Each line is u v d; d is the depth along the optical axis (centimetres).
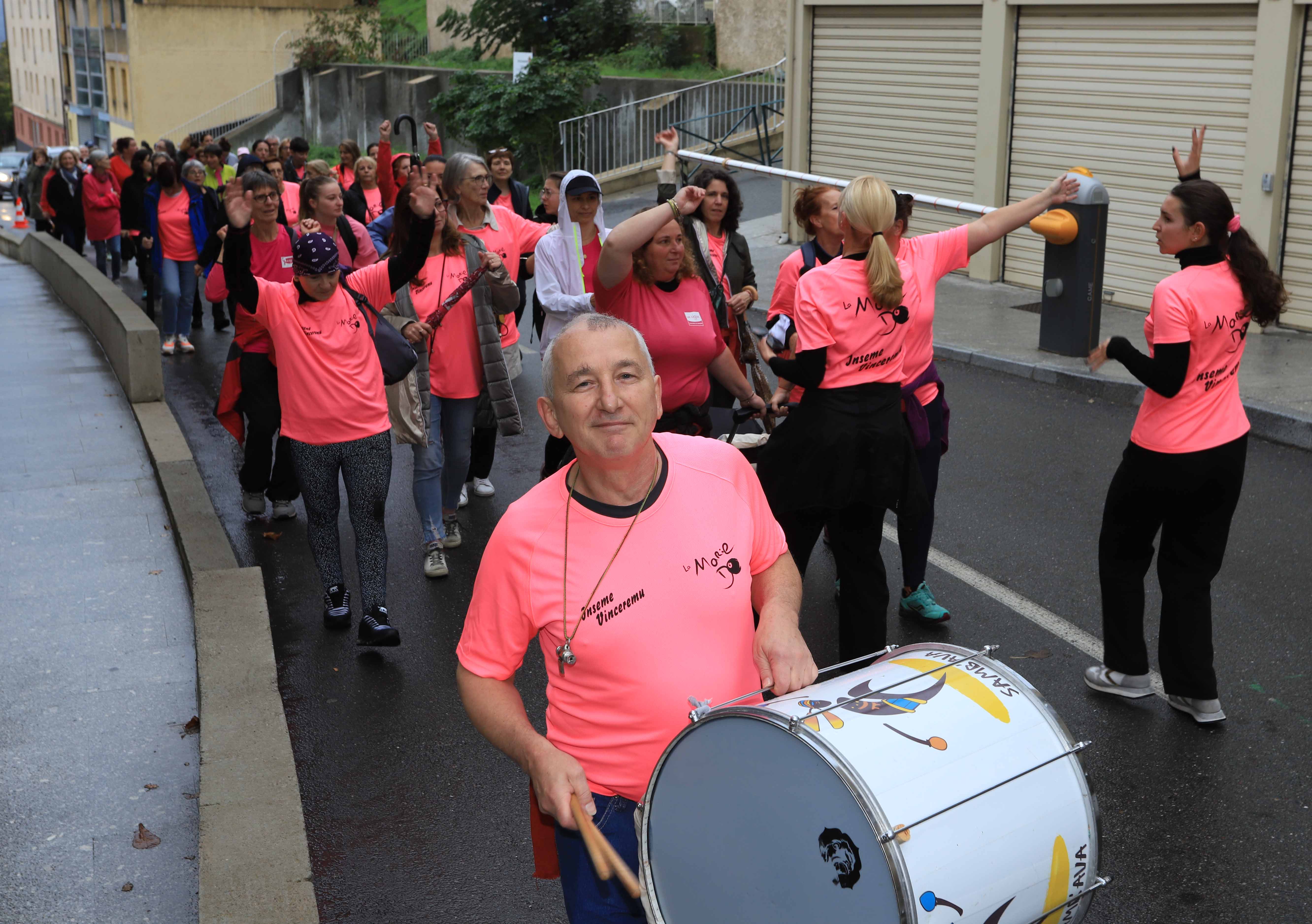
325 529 562
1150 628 551
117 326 1037
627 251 452
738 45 2577
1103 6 1232
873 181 416
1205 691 457
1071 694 488
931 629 552
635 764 251
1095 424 873
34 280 1756
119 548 665
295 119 3834
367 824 417
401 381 579
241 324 679
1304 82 1070
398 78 3300
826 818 216
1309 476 746
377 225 853
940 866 212
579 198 595
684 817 238
